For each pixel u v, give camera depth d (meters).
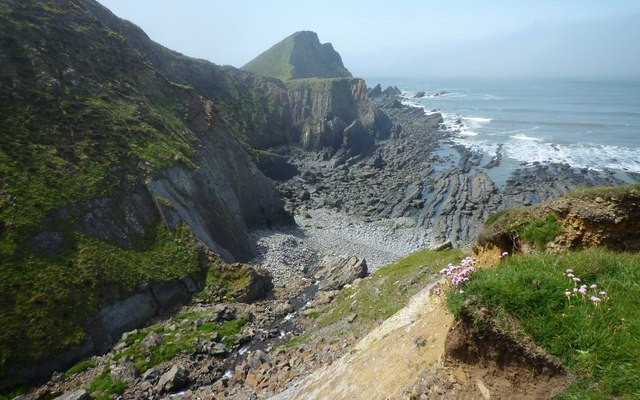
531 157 96.56
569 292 7.89
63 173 40.84
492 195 72.88
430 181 84.50
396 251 57.31
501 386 7.70
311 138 117.38
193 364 29.92
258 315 37.41
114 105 53.50
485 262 14.68
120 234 40.91
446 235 61.59
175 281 40.19
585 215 12.12
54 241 35.75
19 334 28.91
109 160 45.31
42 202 37.22
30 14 54.28
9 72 45.72
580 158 92.38
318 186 86.12
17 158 39.12
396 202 75.56
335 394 12.68
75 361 30.58
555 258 9.88
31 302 30.83
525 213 14.08
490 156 100.19
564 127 133.50
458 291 8.84
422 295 16.17
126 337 33.12
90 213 39.84
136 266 38.84
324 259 53.56
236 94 121.81
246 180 65.50
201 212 50.91
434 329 10.76
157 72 67.19
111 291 35.53
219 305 38.53
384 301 30.23
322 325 32.34
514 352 7.70
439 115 164.50
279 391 22.59
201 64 119.44
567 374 7.13
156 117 56.69
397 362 10.96
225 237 52.06
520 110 182.00
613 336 7.16
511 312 8.02
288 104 134.38
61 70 51.47
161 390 27.03
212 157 61.22
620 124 133.88
